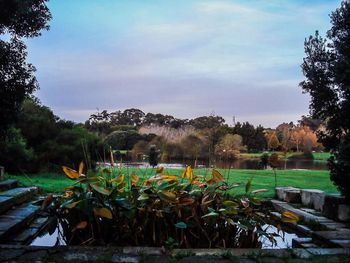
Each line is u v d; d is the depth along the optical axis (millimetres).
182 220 4328
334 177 5656
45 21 6223
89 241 4273
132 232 4359
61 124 14742
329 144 6102
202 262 3586
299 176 11234
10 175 10727
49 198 4359
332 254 3891
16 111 6312
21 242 4695
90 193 4332
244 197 4738
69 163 12359
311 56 6027
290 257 3760
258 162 17938
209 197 4508
